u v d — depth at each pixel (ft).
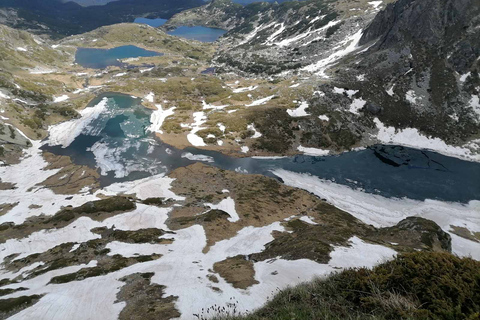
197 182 293.64
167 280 97.55
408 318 30.19
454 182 321.73
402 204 283.59
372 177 330.13
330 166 352.69
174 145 374.22
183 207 238.07
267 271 93.86
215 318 50.78
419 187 312.71
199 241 172.65
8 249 175.83
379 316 32.14
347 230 133.80
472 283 32.78
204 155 356.38
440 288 33.99
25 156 335.67
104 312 75.41
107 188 280.31
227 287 83.56
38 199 257.75
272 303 47.03
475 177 330.95
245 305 65.62
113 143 373.81
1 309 87.56
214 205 246.27
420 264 38.78
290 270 86.43
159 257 139.33
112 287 94.58
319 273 77.41
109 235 184.03
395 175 334.65
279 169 339.77
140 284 94.99
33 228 200.75
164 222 209.36
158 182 289.94
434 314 30.55
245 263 115.34
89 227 198.70
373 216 263.08
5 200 254.47
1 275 144.77
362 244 112.57
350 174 336.08
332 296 40.63
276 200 265.95
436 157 374.63
